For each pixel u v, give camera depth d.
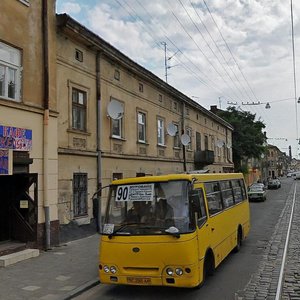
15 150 12.00
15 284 8.91
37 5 13.55
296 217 23.59
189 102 32.19
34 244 12.41
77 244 14.20
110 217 8.29
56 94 14.28
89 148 17.16
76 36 15.96
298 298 7.59
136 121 22.41
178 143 30.06
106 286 9.02
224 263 10.97
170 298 7.86
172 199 8.05
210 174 10.34
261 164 93.38
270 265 10.61
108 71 19.12
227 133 49.28
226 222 11.09
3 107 11.70
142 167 23.03
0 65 11.94
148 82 24.33
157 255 7.63
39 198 13.09
